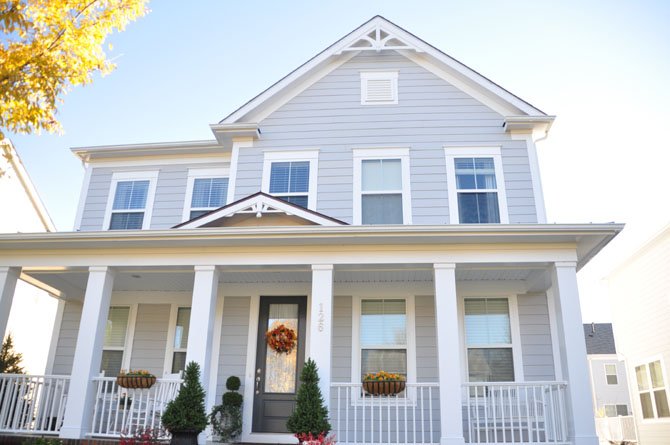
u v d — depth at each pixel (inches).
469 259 297.6
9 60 269.4
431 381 337.7
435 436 327.3
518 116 378.9
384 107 401.7
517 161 380.5
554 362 338.0
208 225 345.7
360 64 416.5
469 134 389.7
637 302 549.0
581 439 262.1
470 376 341.7
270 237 296.4
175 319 384.2
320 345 285.4
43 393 313.4
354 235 290.8
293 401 343.3
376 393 280.1
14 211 598.5
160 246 312.5
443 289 292.4
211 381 350.6
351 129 398.0
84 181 435.5
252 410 342.3
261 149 399.5
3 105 276.4
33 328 625.3
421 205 372.5
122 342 384.8
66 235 305.3
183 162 430.6
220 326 362.3
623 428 668.1
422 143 389.4
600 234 285.4
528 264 302.0
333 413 337.1
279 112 408.8
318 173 387.9
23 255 322.3
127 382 292.0
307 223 340.8
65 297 397.7
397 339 350.3
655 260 502.9
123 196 428.1
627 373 579.2
